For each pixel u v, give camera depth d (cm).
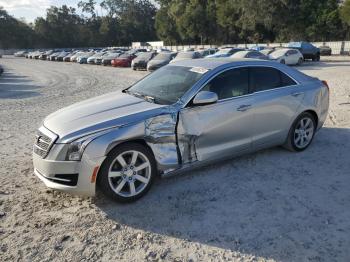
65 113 479
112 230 390
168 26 8294
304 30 5450
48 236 380
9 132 836
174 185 492
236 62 539
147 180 453
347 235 370
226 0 6238
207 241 366
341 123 799
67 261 339
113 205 443
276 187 480
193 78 507
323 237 367
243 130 528
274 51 2972
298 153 607
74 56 5166
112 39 11656
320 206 429
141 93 528
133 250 354
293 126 592
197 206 436
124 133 425
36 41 11225
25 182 518
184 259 339
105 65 3938
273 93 558
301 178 507
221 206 434
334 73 2127
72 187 416
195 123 479
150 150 453
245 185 488
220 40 7162
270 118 555
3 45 10850
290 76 591
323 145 647
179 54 2733
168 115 458
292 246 354
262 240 365
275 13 5097
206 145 495
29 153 657
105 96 548
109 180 427
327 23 5559
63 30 11469
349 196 454
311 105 603
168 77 545
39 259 342
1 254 350
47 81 2325
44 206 445
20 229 394
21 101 1407
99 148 411
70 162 410
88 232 387
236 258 338
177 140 468
